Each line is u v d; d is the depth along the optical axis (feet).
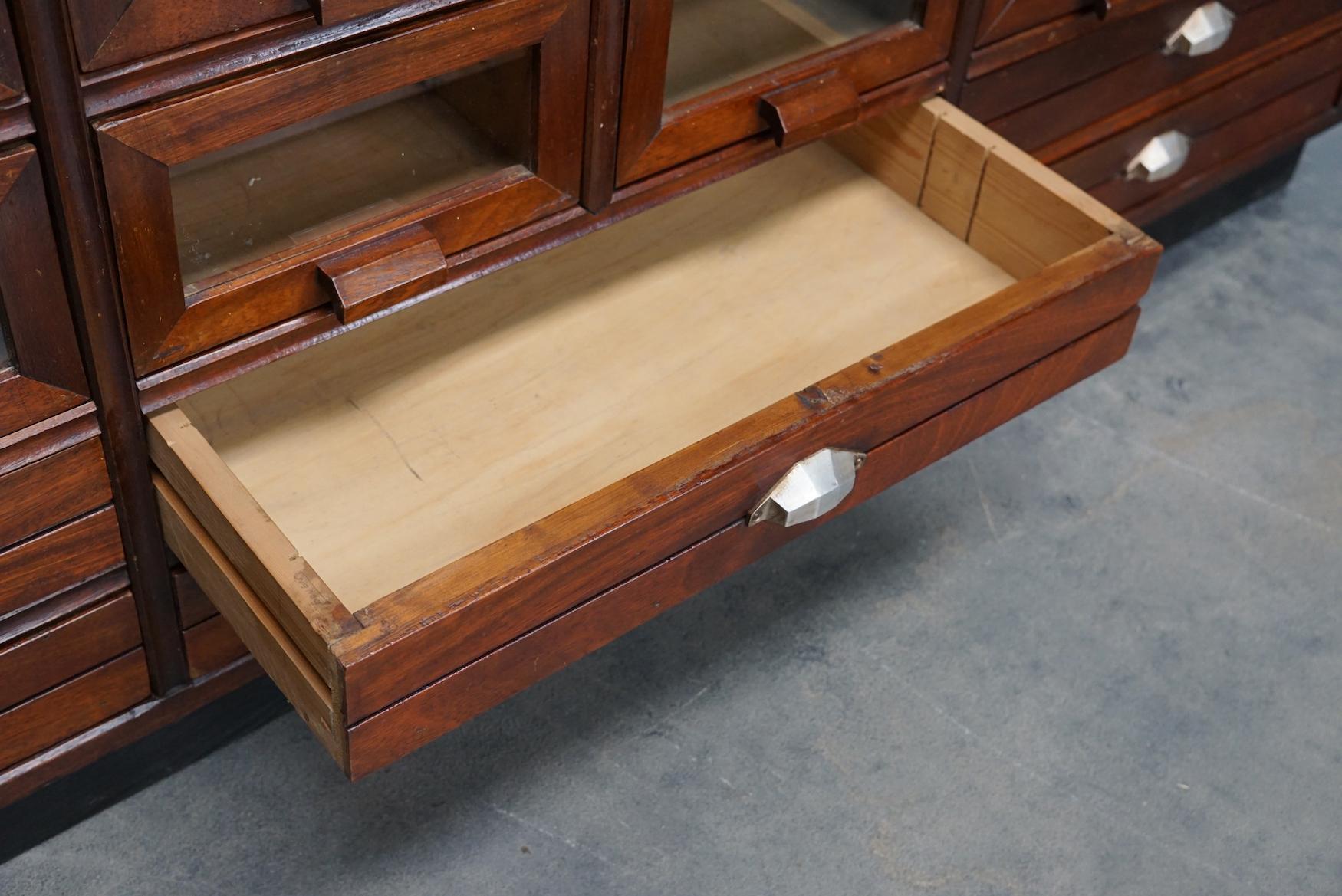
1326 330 5.78
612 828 4.00
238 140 2.79
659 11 3.24
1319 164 6.66
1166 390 5.43
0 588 3.14
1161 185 5.47
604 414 3.65
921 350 3.33
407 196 3.18
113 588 3.40
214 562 3.07
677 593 3.28
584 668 4.36
